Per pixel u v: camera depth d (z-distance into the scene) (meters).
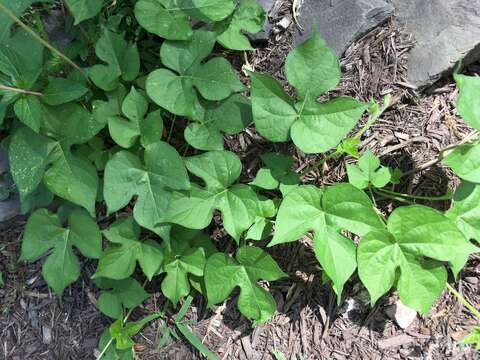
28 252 0.32
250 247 0.30
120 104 0.32
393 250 0.29
